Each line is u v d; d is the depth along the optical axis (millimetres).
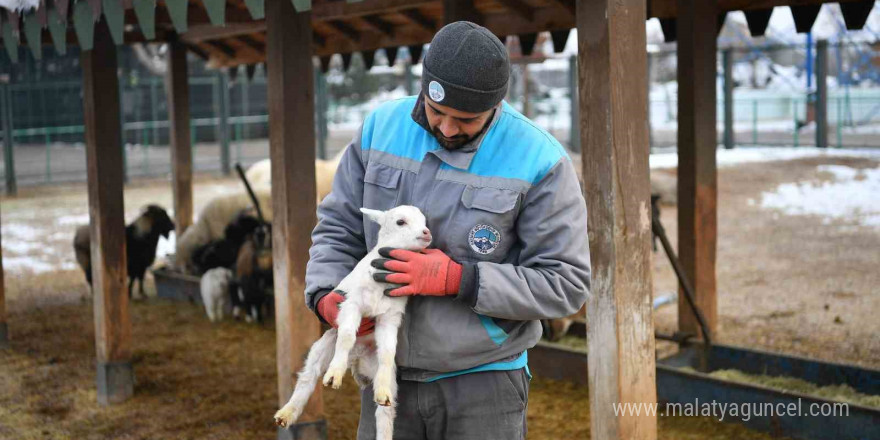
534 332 2617
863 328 6945
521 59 9492
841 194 14641
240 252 8078
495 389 2533
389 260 2383
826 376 5324
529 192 2477
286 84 4578
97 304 5906
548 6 6277
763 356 5566
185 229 9742
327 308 2516
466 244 2482
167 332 7805
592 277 3205
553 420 5316
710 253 6020
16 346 7383
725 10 6348
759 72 33312
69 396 6074
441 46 2318
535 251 2488
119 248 5906
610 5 3039
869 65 27578
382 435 2463
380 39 8062
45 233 13156
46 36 6930
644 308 3225
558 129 28641
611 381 3182
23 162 21859
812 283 8617
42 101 23109
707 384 5184
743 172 17750
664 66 30375
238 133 21562
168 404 5875
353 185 2725
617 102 3082
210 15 3717
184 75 9562
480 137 2498
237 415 5625
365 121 2744
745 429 4992
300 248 4695
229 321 8211
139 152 23766
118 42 4230
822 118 22250
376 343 2455
